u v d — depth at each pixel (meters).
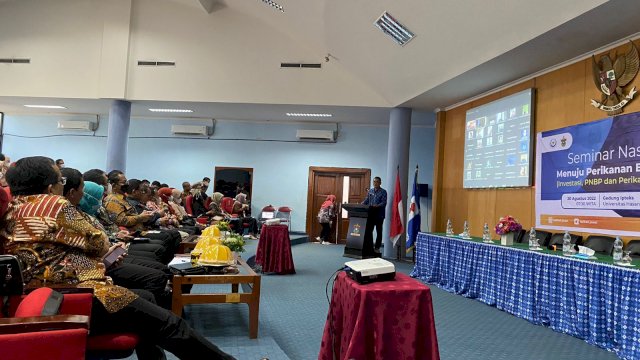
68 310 1.59
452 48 5.76
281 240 6.02
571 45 4.88
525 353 3.14
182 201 8.48
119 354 1.80
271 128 11.05
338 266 6.84
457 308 4.50
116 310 1.78
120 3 8.65
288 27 8.19
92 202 3.13
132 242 3.64
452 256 5.48
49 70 8.70
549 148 5.54
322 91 8.56
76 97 8.64
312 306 4.17
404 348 1.84
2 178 4.14
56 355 1.22
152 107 9.57
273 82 8.62
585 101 5.11
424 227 10.45
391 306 1.85
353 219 7.99
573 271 3.62
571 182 5.16
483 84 6.54
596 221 4.80
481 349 3.20
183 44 8.66
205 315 3.55
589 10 4.02
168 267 3.05
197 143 11.09
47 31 8.73
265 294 4.66
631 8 3.96
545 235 5.35
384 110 8.88
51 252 1.76
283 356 2.55
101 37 8.68
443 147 8.31
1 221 1.76
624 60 4.60
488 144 6.77
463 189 7.55
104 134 11.02
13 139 11.05
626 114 4.54
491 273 4.68
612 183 4.63
